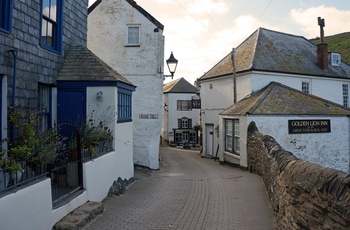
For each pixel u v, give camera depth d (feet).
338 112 58.70
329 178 11.40
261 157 41.98
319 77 76.18
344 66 89.51
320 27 81.30
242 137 54.95
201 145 92.43
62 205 20.74
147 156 57.11
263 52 73.82
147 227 21.48
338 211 10.00
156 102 57.67
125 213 24.72
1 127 23.57
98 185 27.66
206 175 48.06
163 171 54.95
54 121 32.19
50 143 22.07
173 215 24.58
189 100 149.38
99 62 34.71
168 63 55.77
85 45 40.40
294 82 73.15
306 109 57.26
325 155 57.00
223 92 77.92
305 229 13.47
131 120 40.73
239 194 31.78
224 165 63.93
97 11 58.34
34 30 27.81
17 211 15.80
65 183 24.58
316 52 86.94
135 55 57.82
